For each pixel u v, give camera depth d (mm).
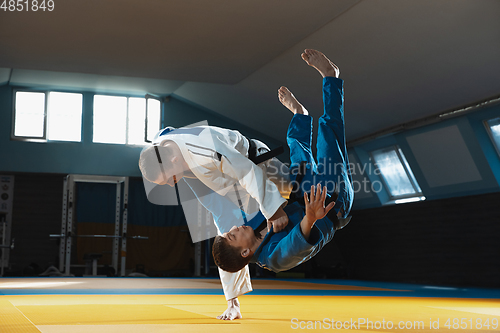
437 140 10000
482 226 10250
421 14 6926
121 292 5672
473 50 7383
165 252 14008
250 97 11625
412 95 9117
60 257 11617
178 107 13555
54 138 12820
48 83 12414
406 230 12164
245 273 2848
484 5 6445
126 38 8227
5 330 2209
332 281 11617
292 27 7758
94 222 13375
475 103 8680
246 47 8656
